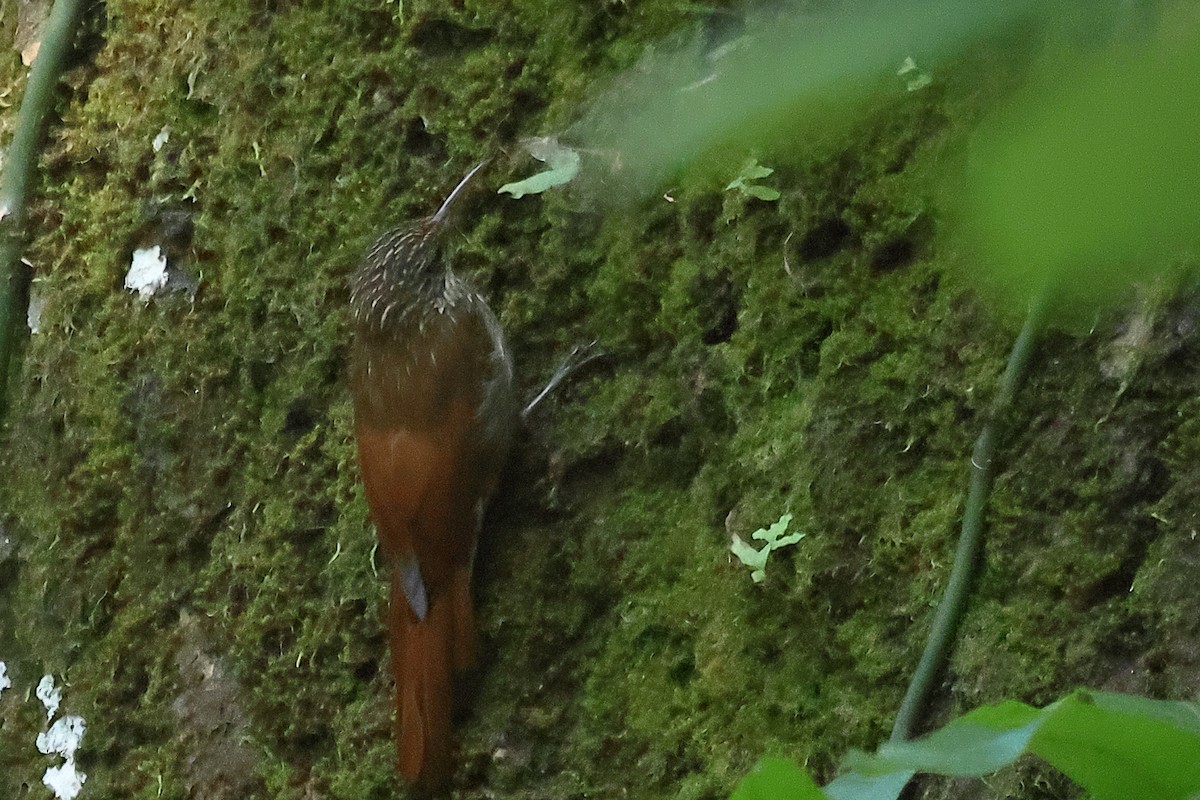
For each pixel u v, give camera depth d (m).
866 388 5.40
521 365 5.46
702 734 5.42
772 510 5.41
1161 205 1.70
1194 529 5.34
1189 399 5.34
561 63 5.46
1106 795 3.79
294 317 5.50
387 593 5.48
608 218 5.45
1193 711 3.75
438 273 5.46
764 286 5.42
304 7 5.51
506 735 5.45
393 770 5.47
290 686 5.50
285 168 5.51
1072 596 5.36
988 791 5.36
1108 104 1.71
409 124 5.48
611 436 5.45
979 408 5.38
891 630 5.39
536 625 5.45
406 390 5.45
